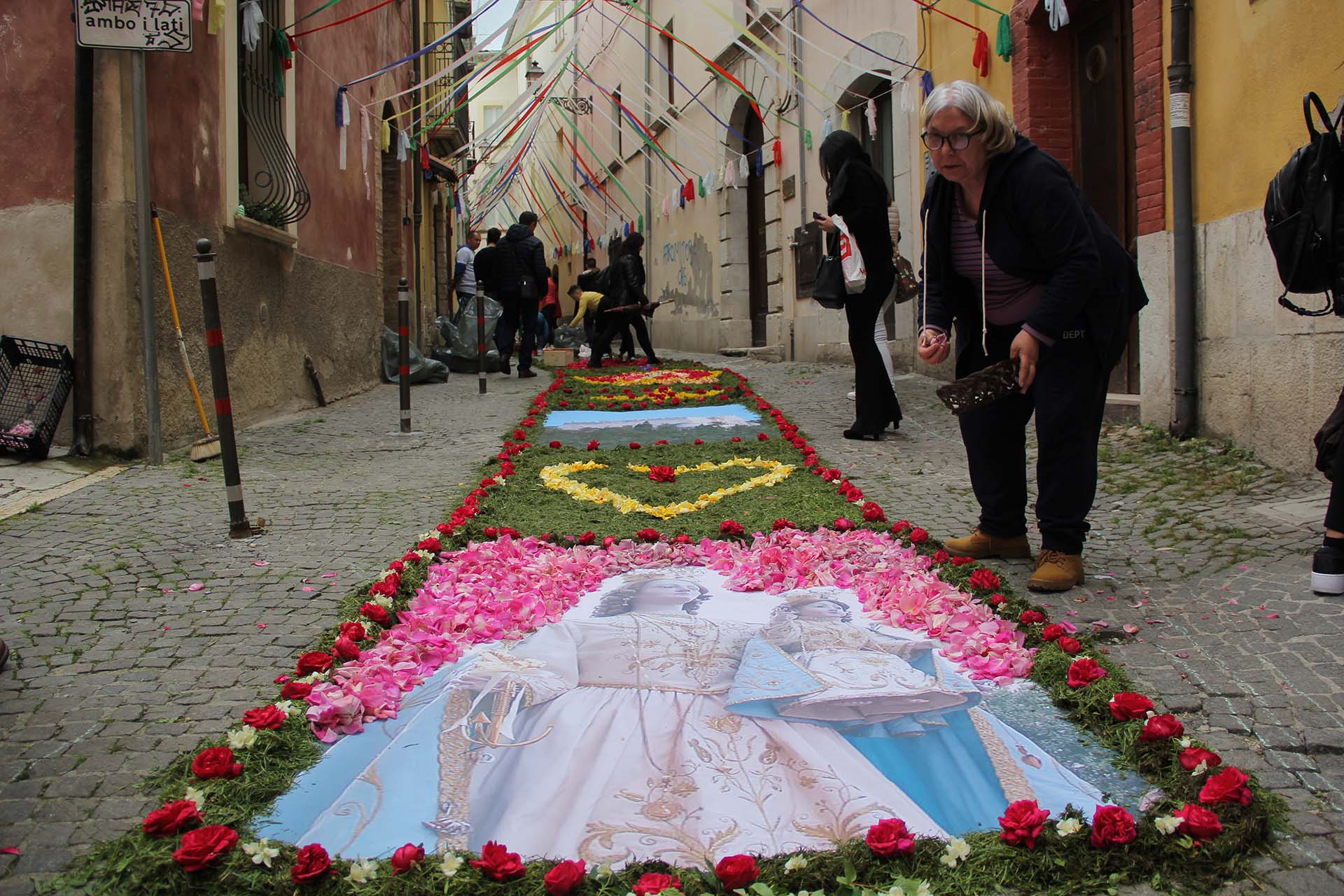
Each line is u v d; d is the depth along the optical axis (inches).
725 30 747.4
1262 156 251.6
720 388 476.1
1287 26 241.3
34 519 217.3
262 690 134.3
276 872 91.7
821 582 177.3
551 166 1408.7
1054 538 171.0
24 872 94.3
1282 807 103.3
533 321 581.0
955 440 315.0
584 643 149.5
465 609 159.0
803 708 126.4
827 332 593.9
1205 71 272.2
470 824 102.0
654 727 121.3
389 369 547.5
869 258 303.7
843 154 302.4
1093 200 367.6
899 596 163.9
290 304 409.1
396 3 656.4
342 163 480.1
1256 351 253.6
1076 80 374.3
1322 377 230.5
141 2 263.0
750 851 96.6
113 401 282.2
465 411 414.3
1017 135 165.0
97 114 278.7
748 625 157.4
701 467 282.2
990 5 402.3
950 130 159.9
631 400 426.0
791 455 292.5
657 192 979.9
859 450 300.8
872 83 539.2
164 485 253.8
